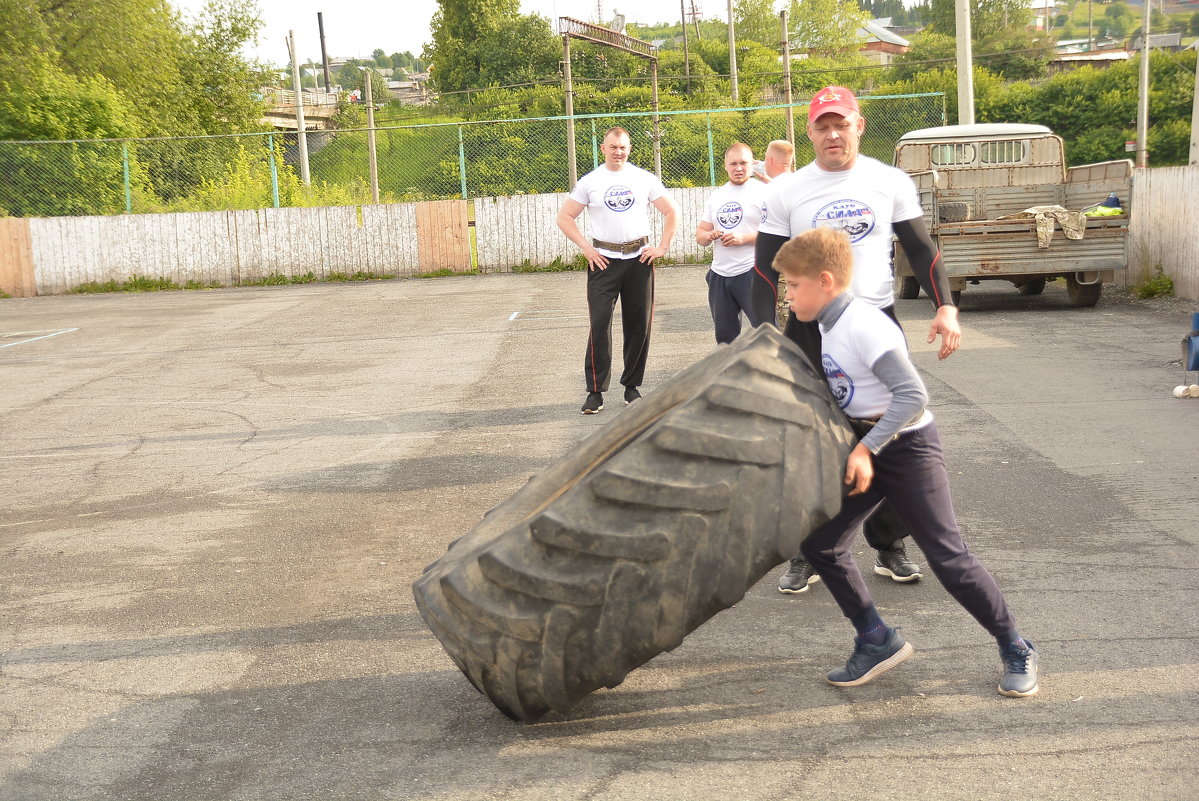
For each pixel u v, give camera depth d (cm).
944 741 316
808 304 331
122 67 3962
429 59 7612
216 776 317
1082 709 331
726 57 8269
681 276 2083
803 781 297
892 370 316
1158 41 8850
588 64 6994
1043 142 1509
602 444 373
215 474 694
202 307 1938
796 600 439
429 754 324
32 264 2439
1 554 545
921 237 417
